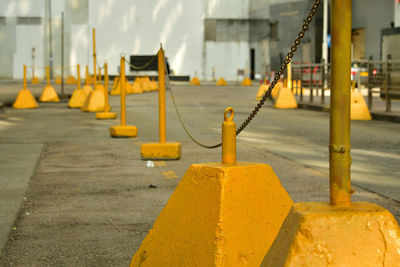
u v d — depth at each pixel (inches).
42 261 146.6
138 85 1407.5
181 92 1369.3
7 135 450.6
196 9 2498.8
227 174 109.2
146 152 320.2
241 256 107.2
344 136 86.2
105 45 2475.4
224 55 2514.8
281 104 807.1
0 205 208.1
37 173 277.4
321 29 1697.8
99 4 2461.9
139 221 185.6
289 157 333.4
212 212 108.1
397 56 841.5
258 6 2437.3
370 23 1718.8
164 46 2492.6
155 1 2480.3
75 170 286.8
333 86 85.8
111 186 245.3
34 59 2456.9
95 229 176.2
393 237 82.7
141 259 120.4
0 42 2448.3
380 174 274.8
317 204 89.1
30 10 2445.9
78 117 633.6
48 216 192.2
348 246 82.2
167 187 243.0
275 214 114.2
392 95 641.0
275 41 1882.4
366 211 84.4
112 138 430.0
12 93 1177.4
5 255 151.1
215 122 578.9
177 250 112.6
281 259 84.2
